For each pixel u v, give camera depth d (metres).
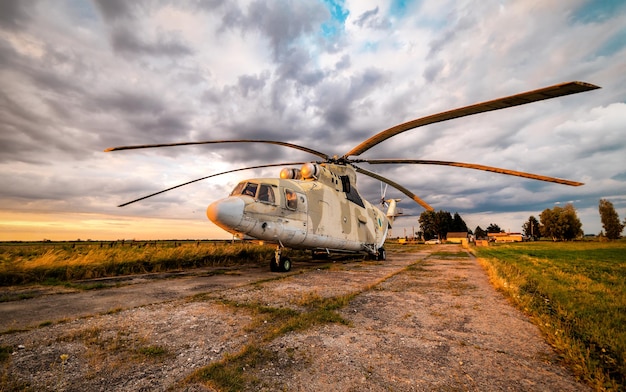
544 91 4.94
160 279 7.82
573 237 74.69
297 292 5.93
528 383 2.37
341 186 12.80
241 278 7.99
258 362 2.71
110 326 3.73
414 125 7.79
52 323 3.83
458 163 9.20
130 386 2.28
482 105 5.92
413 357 2.86
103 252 9.83
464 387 2.30
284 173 11.58
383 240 16.30
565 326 3.67
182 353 2.91
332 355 2.88
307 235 10.11
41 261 7.88
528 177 7.93
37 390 2.21
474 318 4.18
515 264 11.80
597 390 2.23
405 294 5.87
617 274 9.31
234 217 7.91
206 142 9.20
